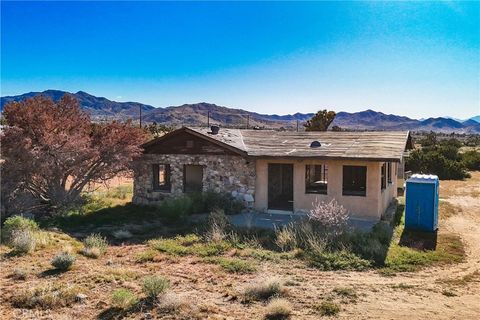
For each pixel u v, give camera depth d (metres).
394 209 18.33
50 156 16.25
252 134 21.98
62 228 14.67
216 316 7.34
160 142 19.53
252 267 10.30
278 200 20.06
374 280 9.63
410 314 7.63
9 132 15.42
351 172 19.31
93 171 18.09
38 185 16.84
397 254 11.54
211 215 15.44
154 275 9.46
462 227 15.78
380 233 13.42
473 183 29.11
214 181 18.62
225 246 12.23
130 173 19.83
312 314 7.58
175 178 19.27
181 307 7.61
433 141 57.94
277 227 14.53
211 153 18.62
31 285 8.52
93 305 7.68
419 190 14.85
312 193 17.08
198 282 9.27
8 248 11.24
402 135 18.69
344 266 10.52
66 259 9.70
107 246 12.39
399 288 9.08
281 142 19.33
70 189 17.58
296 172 17.23
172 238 13.49
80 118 18.64
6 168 15.33
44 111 16.91
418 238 13.93
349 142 18.05
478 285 9.38
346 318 7.42
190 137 18.98
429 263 11.09
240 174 18.12
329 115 41.16
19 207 15.53
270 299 8.26
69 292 8.04
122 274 9.47
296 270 10.31
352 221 15.75
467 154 40.25
